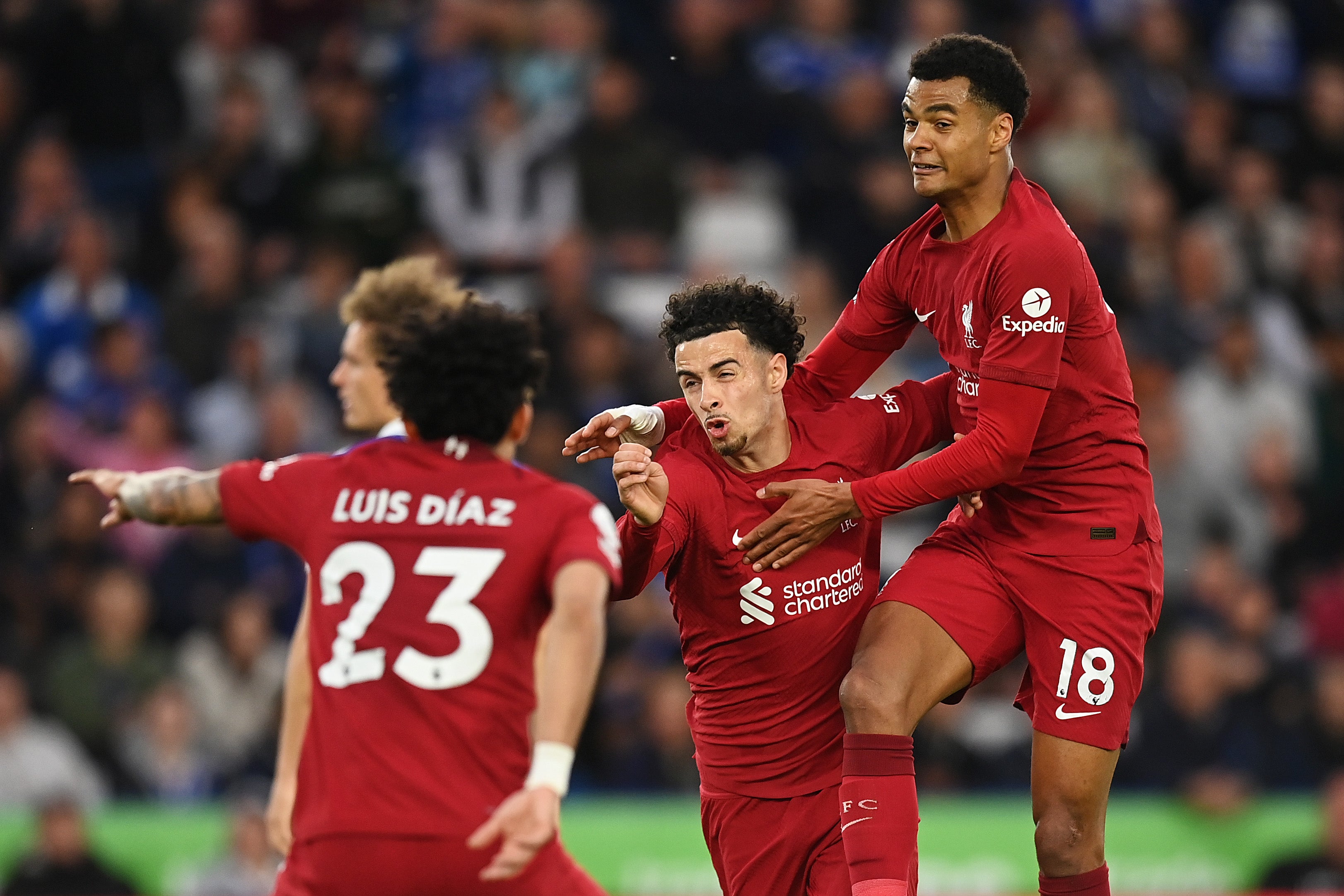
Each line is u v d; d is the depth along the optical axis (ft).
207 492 45.88
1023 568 53.78
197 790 103.86
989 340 52.13
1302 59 174.29
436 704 42.91
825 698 56.29
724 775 57.67
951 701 55.01
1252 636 116.47
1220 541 122.93
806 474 55.52
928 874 97.66
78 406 124.06
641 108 143.43
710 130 144.05
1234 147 160.35
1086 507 53.47
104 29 145.18
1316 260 146.82
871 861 50.14
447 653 43.14
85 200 142.31
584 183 135.64
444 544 43.93
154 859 94.68
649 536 51.93
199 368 127.65
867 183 138.31
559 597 42.68
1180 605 116.67
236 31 147.23
